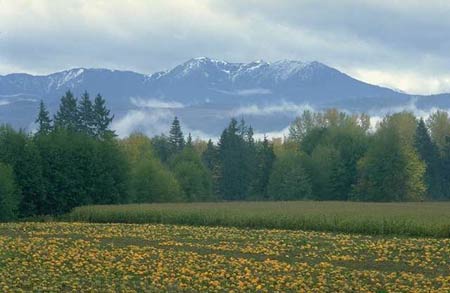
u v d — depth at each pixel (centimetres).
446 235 6003
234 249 4738
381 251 4669
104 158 11269
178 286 3262
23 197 10350
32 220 9281
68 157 10825
